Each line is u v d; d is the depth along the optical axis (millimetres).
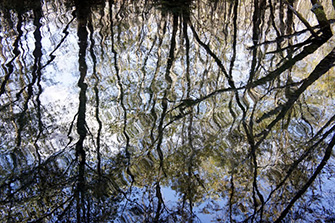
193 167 2779
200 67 4535
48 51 4836
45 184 2641
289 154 2830
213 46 5168
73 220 2334
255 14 6371
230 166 2768
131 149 3012
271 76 4156
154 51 4969
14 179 2688
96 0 6543
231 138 3080
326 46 4574
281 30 5664
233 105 3604
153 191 2572
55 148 3006
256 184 2568
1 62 4523
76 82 4086
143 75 4309
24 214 2389
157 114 3500
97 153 2965
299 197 2398
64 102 3684
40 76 4195
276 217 2256
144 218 2324
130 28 5672
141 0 6691
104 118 3443
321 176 2561
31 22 5766
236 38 5445
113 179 2695
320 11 4637
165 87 4031
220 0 6512
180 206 2418
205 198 2477
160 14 6172
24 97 3746
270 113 3408
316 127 3133
